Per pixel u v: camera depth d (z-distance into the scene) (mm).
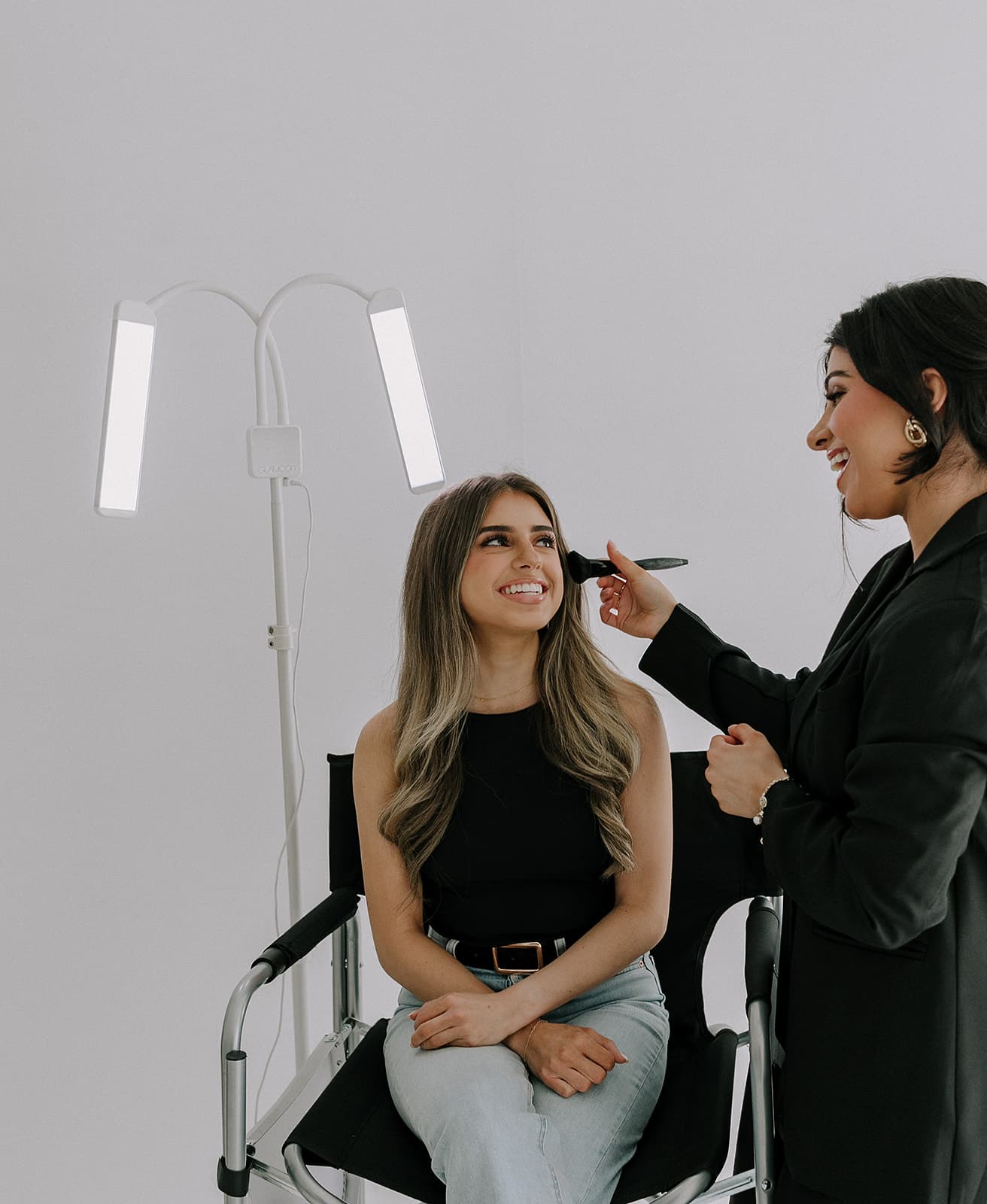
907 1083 1140
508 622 1597
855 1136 1171
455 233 2518
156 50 2080
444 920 1629
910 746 1080
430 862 1607
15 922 2043
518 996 1478
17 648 2008
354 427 2389
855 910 1114
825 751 1228
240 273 2209
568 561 1615
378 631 2457
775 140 2324
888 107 2225
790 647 2404
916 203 2219
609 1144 1389
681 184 2420
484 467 2586
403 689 1674
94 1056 2148
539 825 1600
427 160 2469
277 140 2246
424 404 1781
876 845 1092
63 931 2098
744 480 2418
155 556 2150
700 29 2373
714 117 2375
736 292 2391
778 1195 1301
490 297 2561
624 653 2578
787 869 1200
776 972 1496
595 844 1604
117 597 2111
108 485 1635
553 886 1609
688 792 1764
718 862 1744
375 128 2385
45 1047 2094
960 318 1149
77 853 2104
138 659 2146
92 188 2018
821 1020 1205
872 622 1236
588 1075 1422
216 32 2154
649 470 2504
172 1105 2248
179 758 2211
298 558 2324
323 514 2355
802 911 1263
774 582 2410
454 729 1619
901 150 2221
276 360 1832
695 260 2422
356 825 1786
